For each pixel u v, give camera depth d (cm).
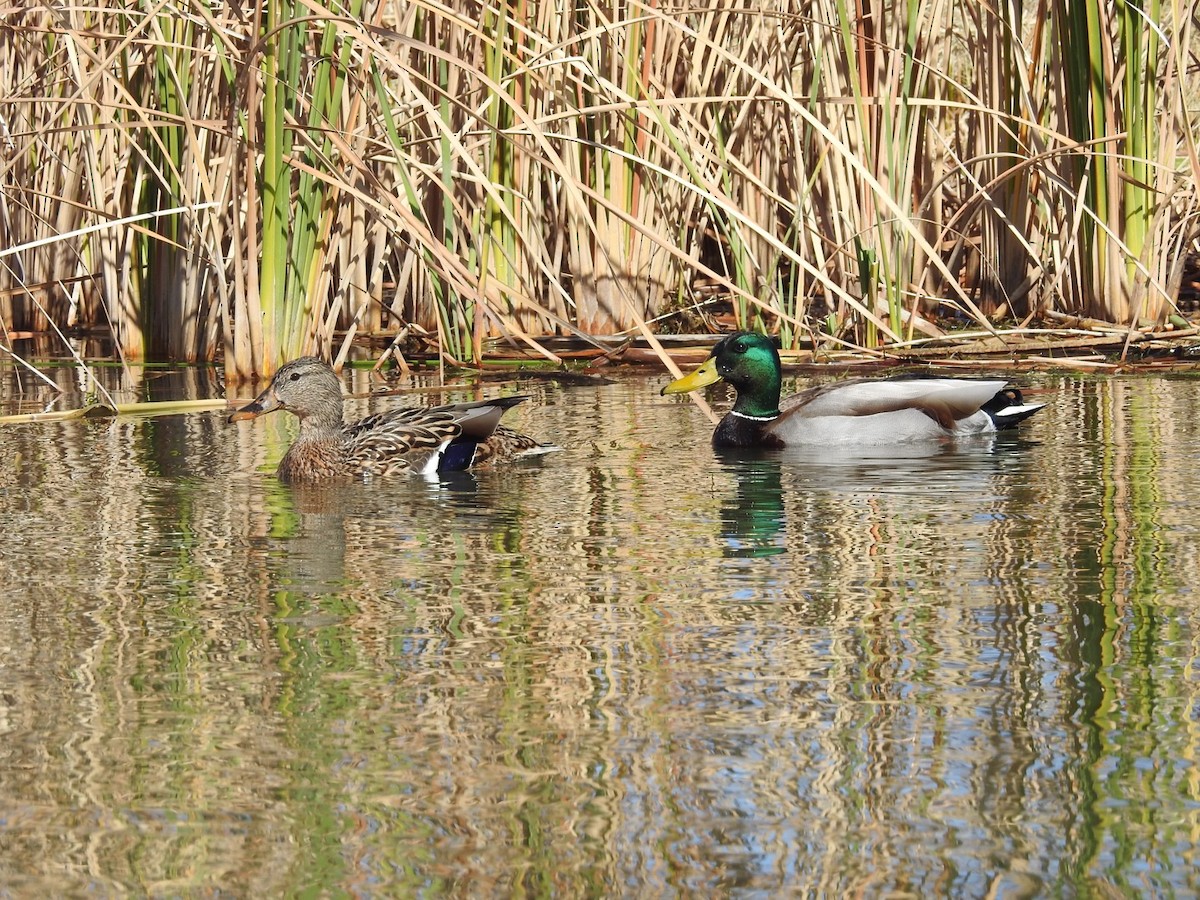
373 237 2020
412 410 1334
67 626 817
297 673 737
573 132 1897
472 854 552
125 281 1969
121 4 1816
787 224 2130
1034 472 1236
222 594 883
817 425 1420
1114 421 1459
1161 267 1969
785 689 706
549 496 1188
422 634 799
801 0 1898
